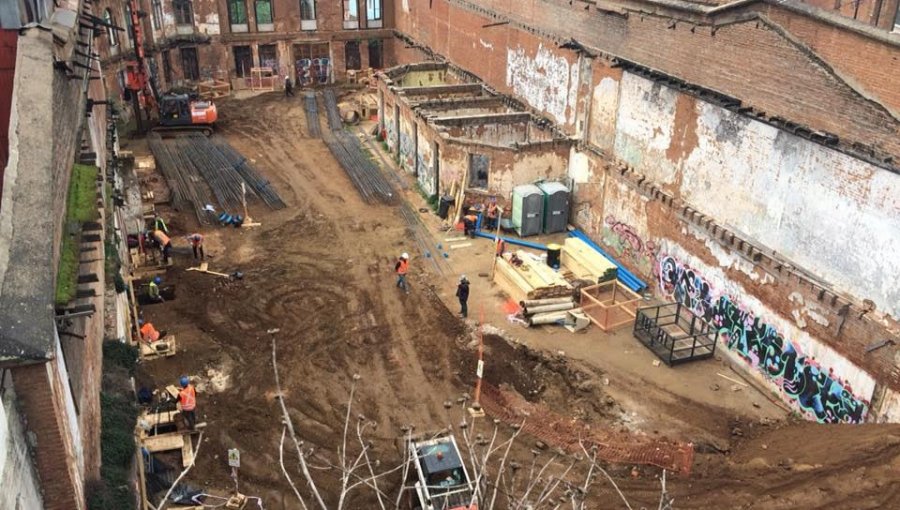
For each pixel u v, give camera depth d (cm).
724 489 1598
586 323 2325
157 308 2370
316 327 2297
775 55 1941
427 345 2212
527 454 1756
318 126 4256
